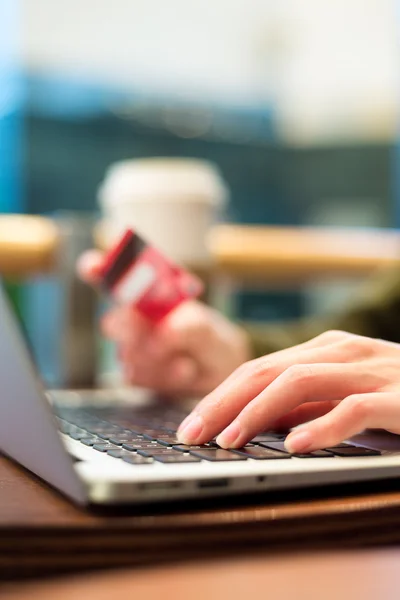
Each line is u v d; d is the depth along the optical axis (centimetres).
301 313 323
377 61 447
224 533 34
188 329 95
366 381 51
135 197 107
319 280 144
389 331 125
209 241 112
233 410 49
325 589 24
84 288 123
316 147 470
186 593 23
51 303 126
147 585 25
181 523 34
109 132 412
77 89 401
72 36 396
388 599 23
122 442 49
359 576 26
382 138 455
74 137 400
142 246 87
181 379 98
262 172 464
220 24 439
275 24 450
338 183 466
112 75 411
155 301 93
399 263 131
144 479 36
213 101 445
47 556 32
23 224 123
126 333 99
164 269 89
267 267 136
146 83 422
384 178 457
